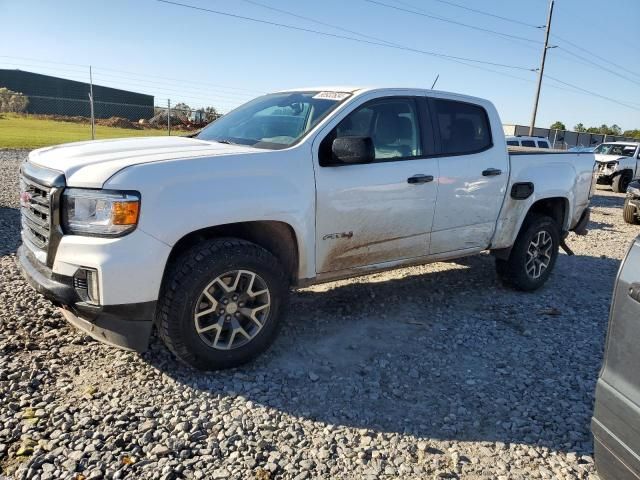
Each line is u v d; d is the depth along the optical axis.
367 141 3.72
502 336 4.42
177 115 25.67
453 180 4.57
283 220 3.59
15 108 34.41
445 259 4.80
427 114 4.54
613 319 2.08
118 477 2.51
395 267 4.46
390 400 3.34
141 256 3.08
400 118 4.36
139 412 3.05
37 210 3.32
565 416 3.23
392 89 4.37
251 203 3.42
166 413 3.06
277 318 3.69
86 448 2.70
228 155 3.45
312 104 4.24
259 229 3.75
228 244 3.41
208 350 3.42
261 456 2.73
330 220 3.87
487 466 2.75
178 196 3.18
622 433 2.01
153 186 3.11
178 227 3.17
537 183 5.26
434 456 2.82
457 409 3.27
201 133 4.73
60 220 3.14
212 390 3.34
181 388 3.34
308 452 2.79
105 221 3.04
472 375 3.72
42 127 28.27
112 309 3.08
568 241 8.87
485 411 3.26
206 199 3.27
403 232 4.34
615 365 2.06
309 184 3.71
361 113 4.12
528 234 5.33
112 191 3.04
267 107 4.57
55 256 3.15
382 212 4.14
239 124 4.50
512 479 2.66
